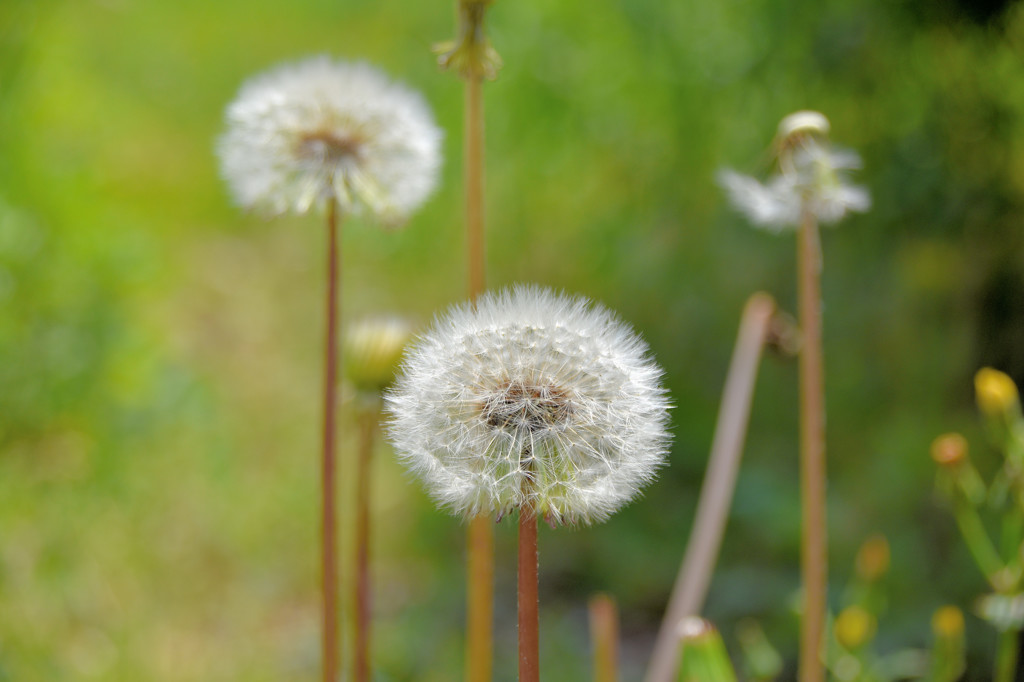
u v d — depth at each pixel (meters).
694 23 1.18
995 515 0.90
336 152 0.60
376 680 0.73
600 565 1.02
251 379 1.35
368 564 0.62
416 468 0.55
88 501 0.96
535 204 1.36
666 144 1.23
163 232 1.69
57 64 1.32
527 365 0.55
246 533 1.01
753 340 0.66
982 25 1.01
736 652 0.85
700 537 0.65
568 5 1.23
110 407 1.09
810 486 0.61
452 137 1.31
